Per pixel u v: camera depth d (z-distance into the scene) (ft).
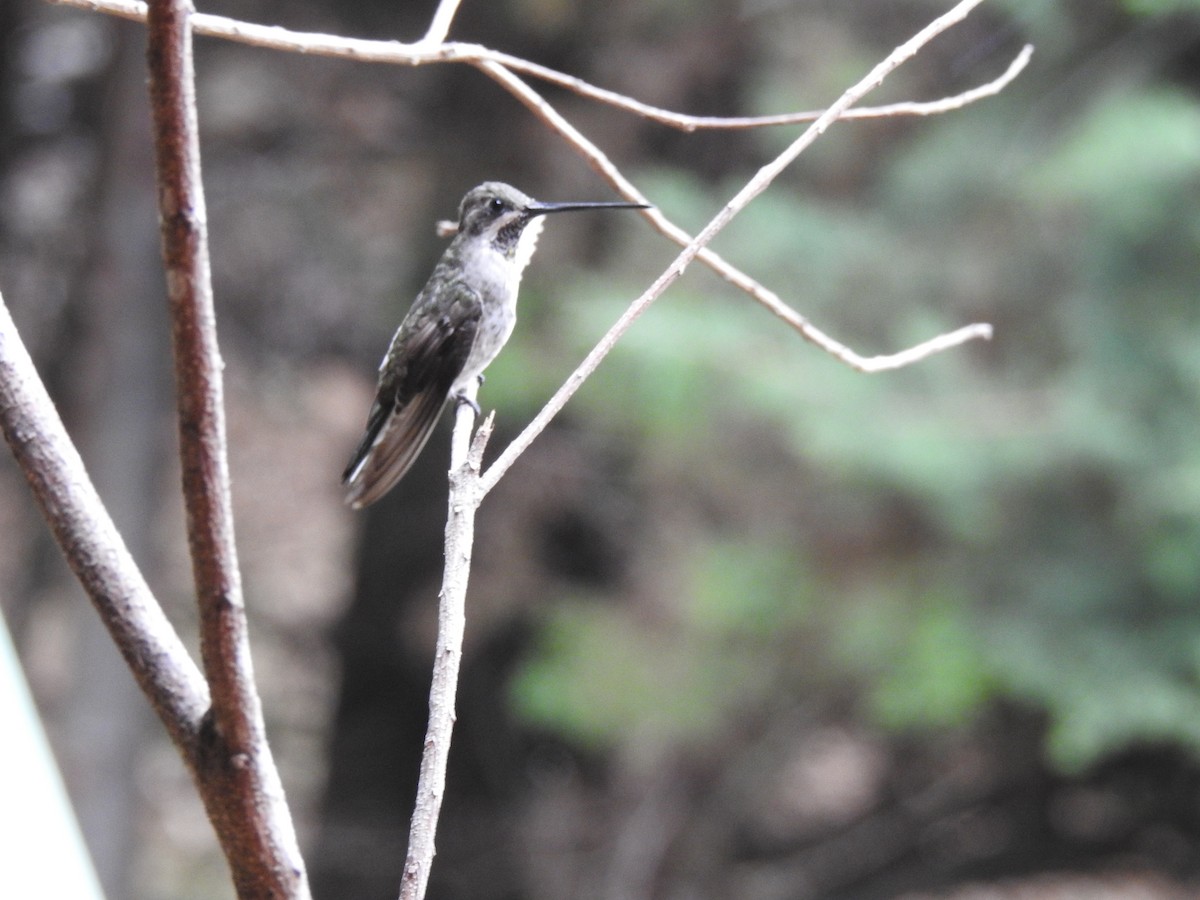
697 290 42.65
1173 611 40.45
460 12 54.75
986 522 40.70
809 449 38.34
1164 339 40.14
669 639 45.83
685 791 52.21
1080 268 41.63
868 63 44.91
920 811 56.65
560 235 49.16
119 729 57.67
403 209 57.52
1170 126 37.55
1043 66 42.52
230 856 6.75
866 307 42.86
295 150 58.85
